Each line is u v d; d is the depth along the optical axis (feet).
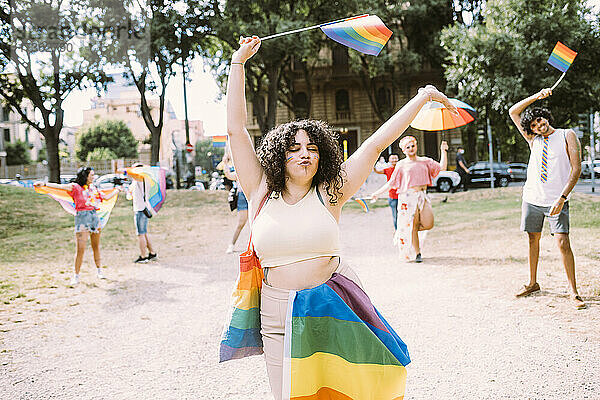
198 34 81.87
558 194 17.76
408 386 12.03
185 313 19.92
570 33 81.87
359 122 135.64
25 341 16.84
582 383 11.65
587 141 109.91
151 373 13.78
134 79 88.63
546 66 84.12
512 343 14.35
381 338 8.64
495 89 83.76
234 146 9.37
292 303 8.55
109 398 12.24
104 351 15.71
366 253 31.24
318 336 8.47
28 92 85.56
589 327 15.10
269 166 8.95
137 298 22.68
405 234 27.07
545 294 18.69
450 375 12.52
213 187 107.14
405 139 27.37
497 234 33.88
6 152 202.69
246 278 9.16
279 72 97.19
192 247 38.24
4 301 22.25
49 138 87.30
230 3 80.79
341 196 9.25
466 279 22.25
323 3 87.04
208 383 12.98
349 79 133.80
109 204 28.58
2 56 80.02
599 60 84.58
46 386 13.07
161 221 52.60
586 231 30.99
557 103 87.35
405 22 115.44
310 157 8.82
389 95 134.62
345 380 8.34
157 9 80.59
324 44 103.55
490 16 88.84
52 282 26.32
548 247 27.63
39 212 55.06
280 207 8.96
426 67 127.54
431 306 18.57
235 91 9.46
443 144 27.22
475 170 94.58
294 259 8.80
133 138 236.84
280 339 8.73
